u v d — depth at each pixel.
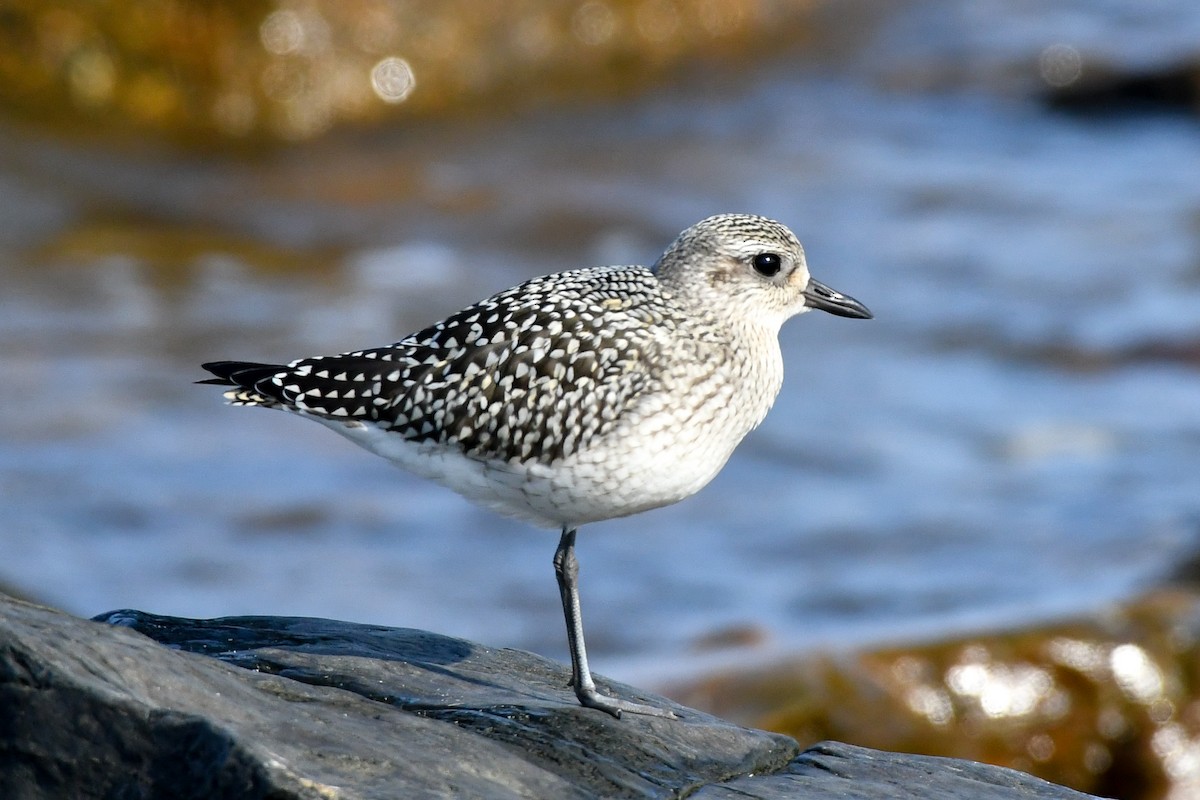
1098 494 16.70
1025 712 11.20
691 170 26.22
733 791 7.29
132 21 25.91
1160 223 24.47
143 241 22.62
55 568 14.29
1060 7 34.09
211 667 6.91
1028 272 22.48
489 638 13.76
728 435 8.46
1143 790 11.23
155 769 6.27
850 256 22.98
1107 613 11.86
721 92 29.66
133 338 19.42
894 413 18.62
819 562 15.35
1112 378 19.64
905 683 11.27
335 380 8.05
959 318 21.11
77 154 24.80
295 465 16.84
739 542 15.72
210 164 25.50
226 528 15.41
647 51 30.12
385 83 27.36
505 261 22.77
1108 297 21.73
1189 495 16.66
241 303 20.66
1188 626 11.70
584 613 14.28
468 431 7.96
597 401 7.96
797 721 10.91
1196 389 19.34
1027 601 13.58
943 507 16.44
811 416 18.47
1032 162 27.41
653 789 7.19
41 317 19.80
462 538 15.66
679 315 8.37
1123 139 28.69
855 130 28.47
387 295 21.25
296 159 25.97
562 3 29.14
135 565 14.59
